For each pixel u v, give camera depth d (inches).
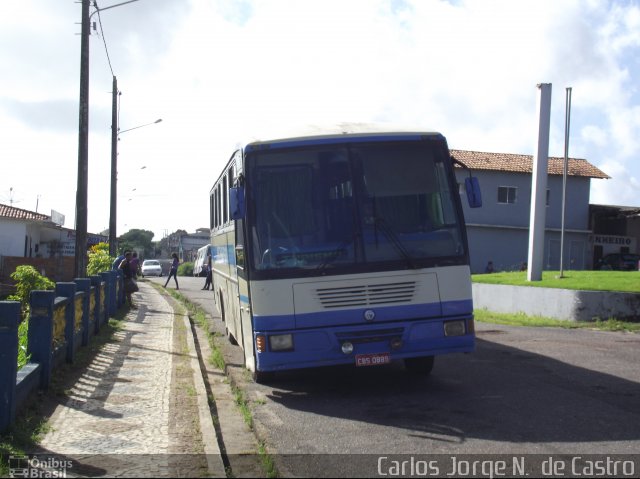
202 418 300.5
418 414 312.0
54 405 319.9
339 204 344.2
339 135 352.2
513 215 1809.8
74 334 434.0
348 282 336.8
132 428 283.7
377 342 336.5
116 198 1322.6
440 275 343.6
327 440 273.4
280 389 378.6
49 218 1802.4
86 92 667.4
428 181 353.1
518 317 761.0
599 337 591.8
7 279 1424.7
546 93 884.0
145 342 558.9
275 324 333.7
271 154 347.9
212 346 561.9
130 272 901.8
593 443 259.6
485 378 395.9
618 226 1913.1
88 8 668.1
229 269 480.4
